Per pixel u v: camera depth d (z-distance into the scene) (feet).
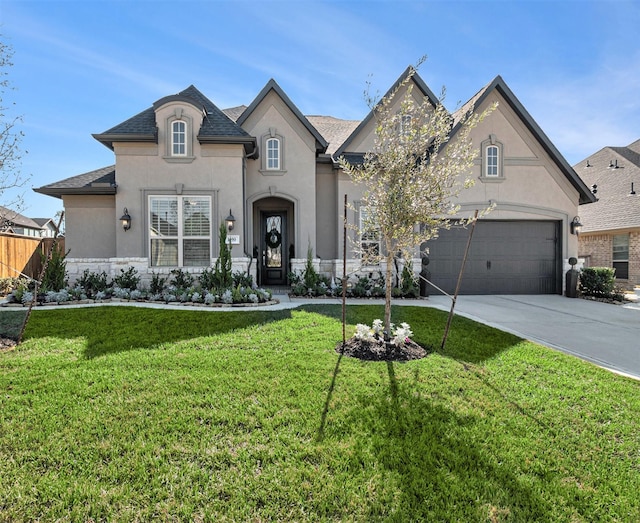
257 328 23.18
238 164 38.47
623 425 12.26
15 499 8.45
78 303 31.68
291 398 13.37
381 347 19.16
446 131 18.84
